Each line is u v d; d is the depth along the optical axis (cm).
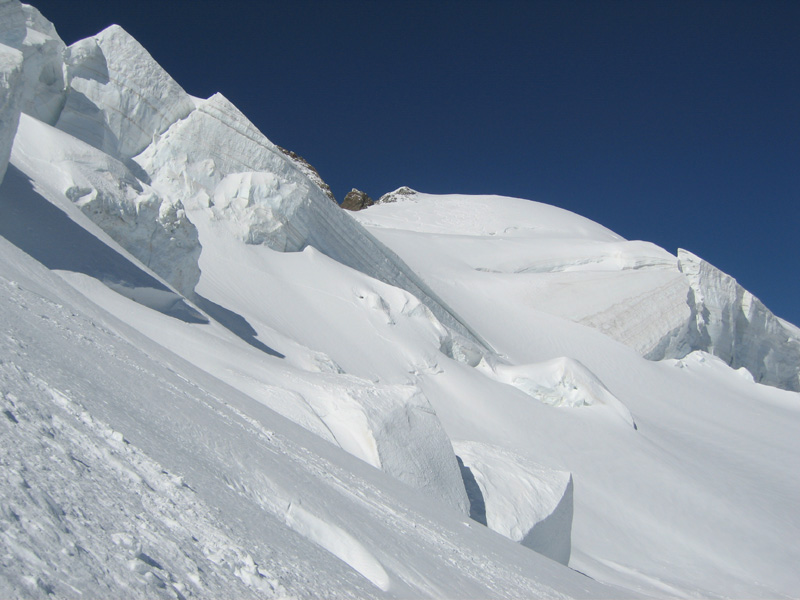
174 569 247
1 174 1080
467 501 1174
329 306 2720
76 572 203
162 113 2719
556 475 1450
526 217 7556
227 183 2819
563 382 2853
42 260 1159
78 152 1662
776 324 4941
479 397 2623
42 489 238
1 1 2020
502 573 664
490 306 4447
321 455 777
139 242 1683
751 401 4047
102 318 811
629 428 2705
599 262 5072
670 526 2062
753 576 1842
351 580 370
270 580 290
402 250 4916
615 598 941
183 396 566
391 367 2578
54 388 352
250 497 414
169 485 327
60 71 2358
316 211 3044
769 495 2441
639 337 4300
